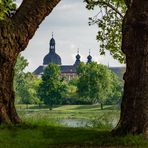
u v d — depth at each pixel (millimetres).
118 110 33688
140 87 23297
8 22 27000
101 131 26500
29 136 23906
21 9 27750
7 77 27438
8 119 27141
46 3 27797
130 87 23672
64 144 22234
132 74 23656
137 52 23609
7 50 26875
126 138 22188
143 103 23094
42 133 24859
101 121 32062
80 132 25781
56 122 32781
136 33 23672
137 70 23547
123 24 24297
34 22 27734
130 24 23797
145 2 23375
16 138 23281
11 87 27703
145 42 23438
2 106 27156
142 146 21094
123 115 23750
